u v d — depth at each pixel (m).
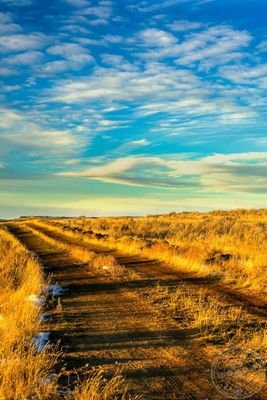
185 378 6.30
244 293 12.52
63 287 14.44
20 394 5.34
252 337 8.06
